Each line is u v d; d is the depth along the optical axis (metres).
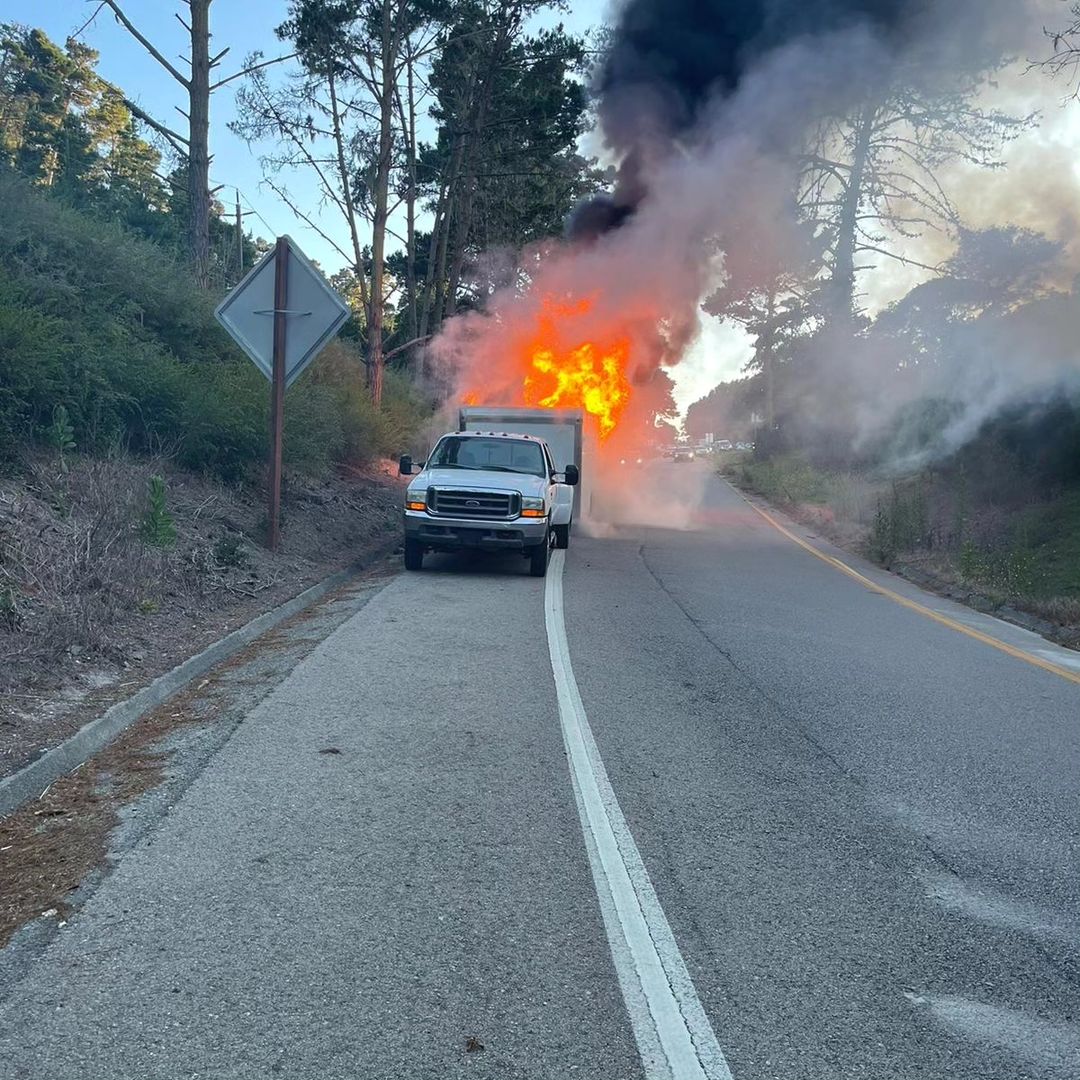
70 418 11.99
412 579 13.81
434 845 4.93
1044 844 5.33
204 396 14.09
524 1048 3.33
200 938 3.96
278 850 4.80
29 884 4.42
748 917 4.34
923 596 15.66
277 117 22.42
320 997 3.57
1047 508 20.41
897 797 5.96
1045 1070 3.34
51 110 45.94
